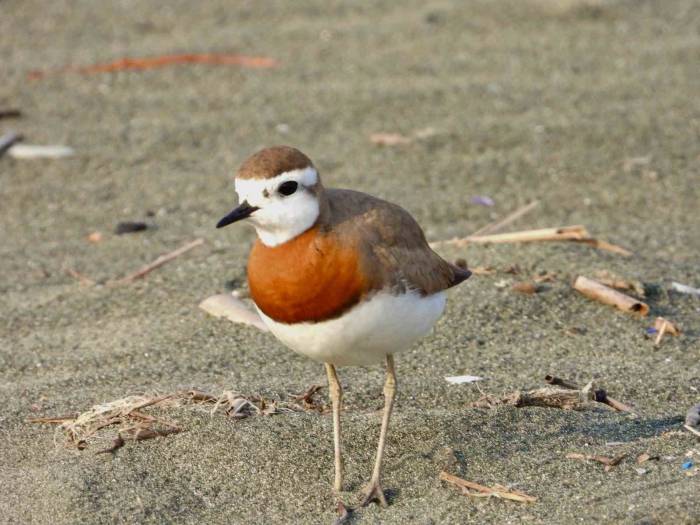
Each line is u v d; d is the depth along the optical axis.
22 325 11.67
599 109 16.73
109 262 13.13
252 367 10.45
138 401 9.41
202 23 20.30
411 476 8.45
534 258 12.37
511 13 20.25
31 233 14.05
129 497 8.25
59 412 9.70
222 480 8.48
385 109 16.94
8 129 16.64
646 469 8.25
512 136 16.02
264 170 7.52
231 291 12.16
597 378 10.05
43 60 18.91
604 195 14.52
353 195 8.09
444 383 9.94
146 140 16.31
